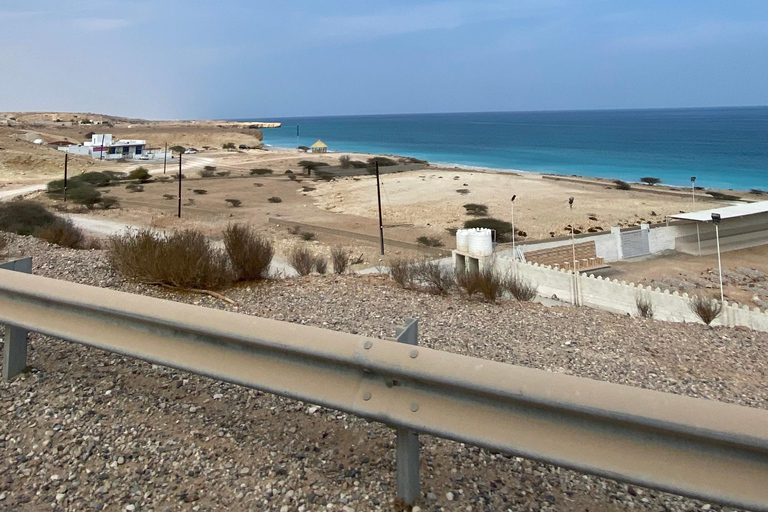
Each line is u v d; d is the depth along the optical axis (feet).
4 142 316.19
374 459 8.89
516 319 20.47
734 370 15.75
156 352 9.41
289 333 8.15
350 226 146.61
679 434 5.91
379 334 16.30
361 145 607.37
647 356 16.56
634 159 403.95
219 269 22.49
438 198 195.31
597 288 58.13
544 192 209.46
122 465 8.61
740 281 84.99
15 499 7.79
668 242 109.40
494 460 9.07
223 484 8.16
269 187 235.81
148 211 164.35
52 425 9.65
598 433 6.41
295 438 9.50
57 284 10.50
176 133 595.88
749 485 5.71
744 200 193.88
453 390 7.14
